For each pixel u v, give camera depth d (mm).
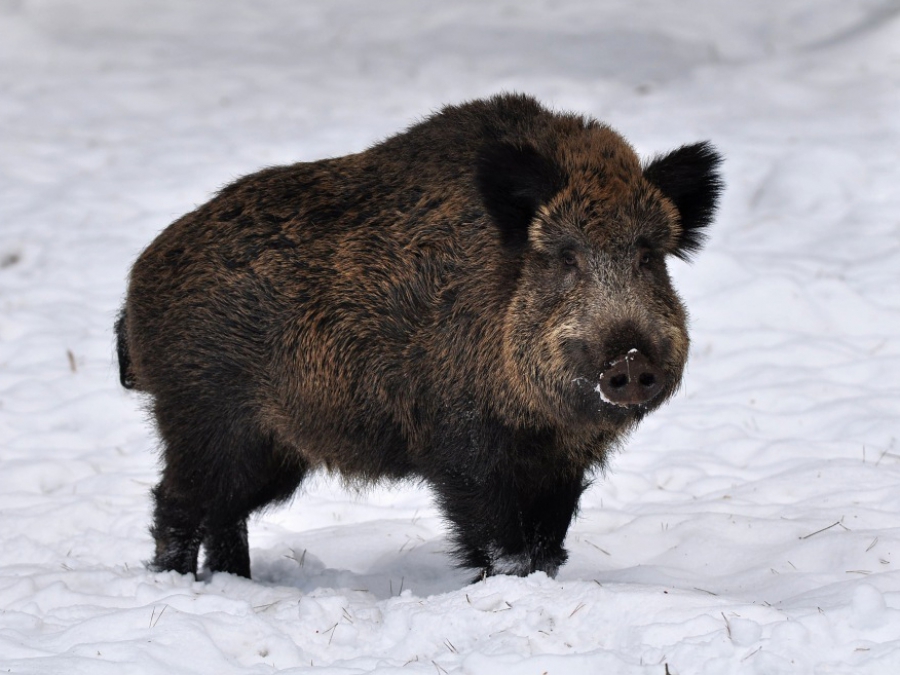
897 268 47375
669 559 25469
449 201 23000
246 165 64188
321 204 24281
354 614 20938
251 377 24797
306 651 19750
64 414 37719
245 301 24578
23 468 33250
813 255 49906
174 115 76062
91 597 22484
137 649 18906
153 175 63094
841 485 29547
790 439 33875
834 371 38969
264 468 26109
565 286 21297
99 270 51469
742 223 54250
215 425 25406
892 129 63438
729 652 17141
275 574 26922
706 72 79562
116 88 81625
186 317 25156
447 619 19562
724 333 42438
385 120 73250
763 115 68812
